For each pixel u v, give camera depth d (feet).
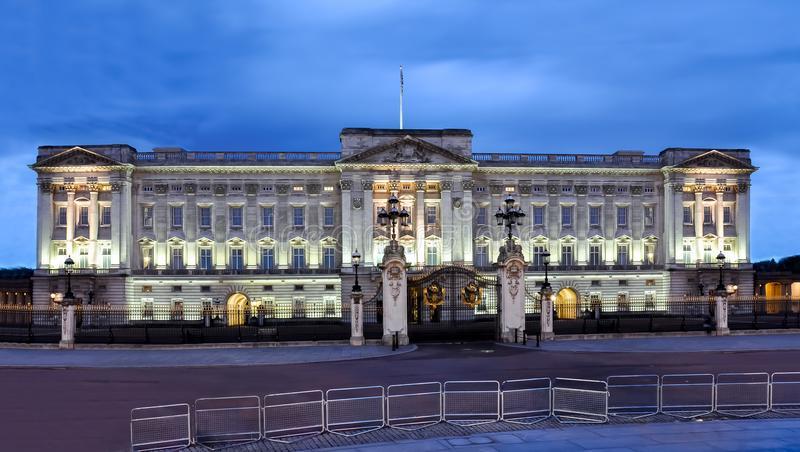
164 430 66.28
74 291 257.14
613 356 122.62
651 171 282.56
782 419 67.21
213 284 266.57
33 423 70.18
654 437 60.03
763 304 259.19
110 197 264.93
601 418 67.62
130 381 98.07
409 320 167.32
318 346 143.02
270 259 273.13
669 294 276.41
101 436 64.44
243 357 124.88
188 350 137.80
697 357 120.47
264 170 270.87
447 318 191.62
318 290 269.85
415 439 60.90
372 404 77.36
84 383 96.32
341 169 263.70
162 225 268.62
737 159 281.95
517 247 150.61
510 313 147.74
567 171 279.90
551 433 61.98
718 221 282.97
